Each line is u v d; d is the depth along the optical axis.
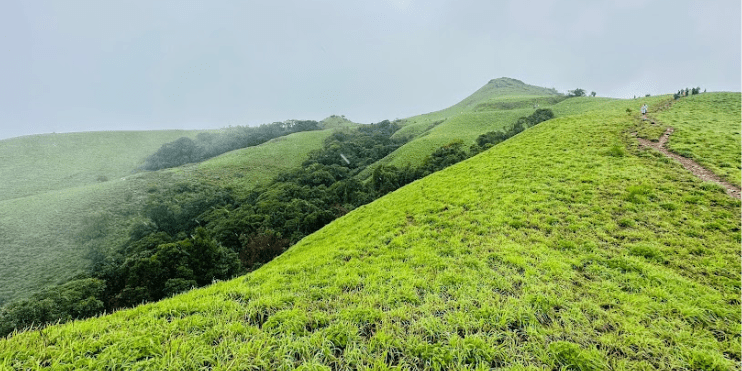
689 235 10.38
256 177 95.94
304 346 5.71
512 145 29.78
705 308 6.71
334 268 10.08
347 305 7.31
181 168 99.44
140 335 5.97
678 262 8.78
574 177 17.11
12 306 25.36
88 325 6.30
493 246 10.45
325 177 84.75
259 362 5.32
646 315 6.51
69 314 25.28
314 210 56.94
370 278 8.87
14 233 54.19
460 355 5.34
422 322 6.28
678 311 6.66
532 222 12.32
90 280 30.89
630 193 14.02
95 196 71.06
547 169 19.16
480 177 20.41
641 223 11.54
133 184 79.50
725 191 13.42
